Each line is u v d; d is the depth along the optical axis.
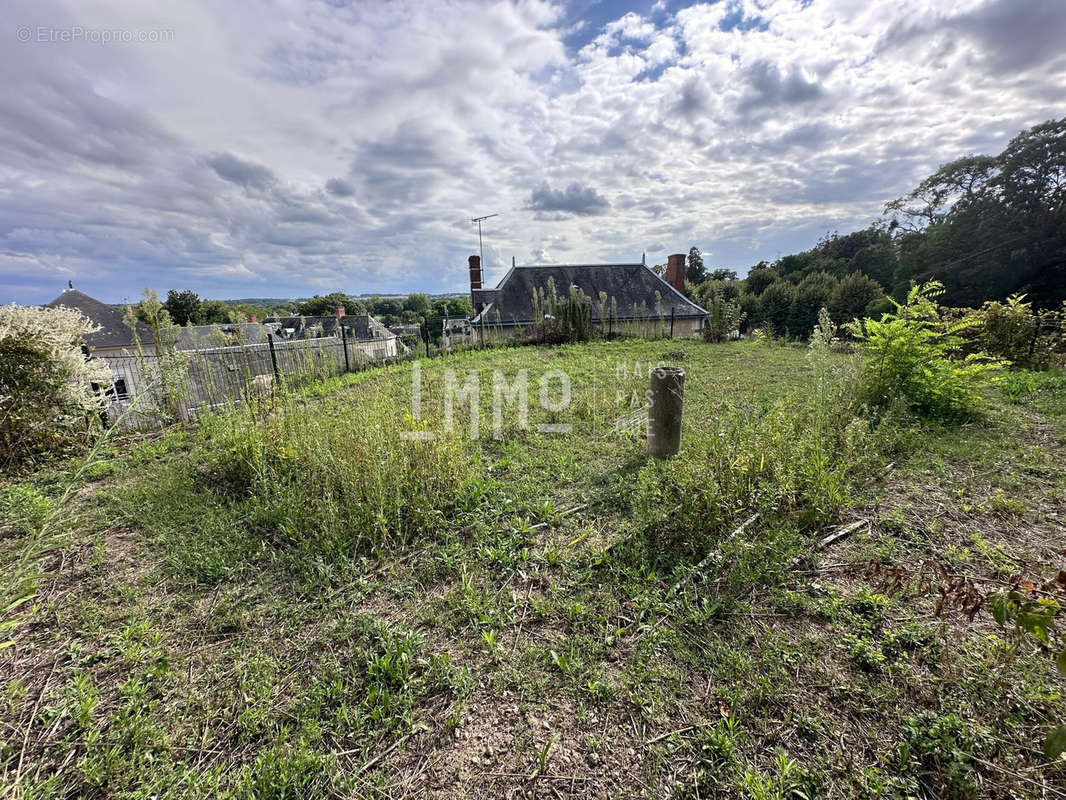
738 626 2.16
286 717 1.79
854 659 1.93
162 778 1.55
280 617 2.37
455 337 15.59
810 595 2.33
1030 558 2.50
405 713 1.77
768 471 3.21
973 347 8.76
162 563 2.84
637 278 22.45
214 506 3.51
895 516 2.99
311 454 3.77
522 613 2.34
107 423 5.57
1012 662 1.80
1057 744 1.16
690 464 3.34
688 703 1.79
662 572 2.62
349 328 11.59
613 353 11.63
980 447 4.20
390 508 3.14
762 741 1.62
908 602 2.22
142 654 2.12
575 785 1.52
